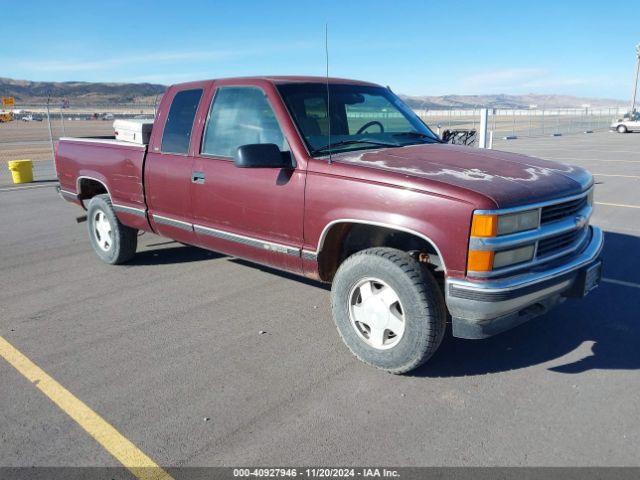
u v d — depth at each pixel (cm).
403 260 336
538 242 330
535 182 340
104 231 613
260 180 409
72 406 325
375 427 300
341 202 359
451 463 270
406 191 330
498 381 349
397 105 504
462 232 309
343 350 396
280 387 344
